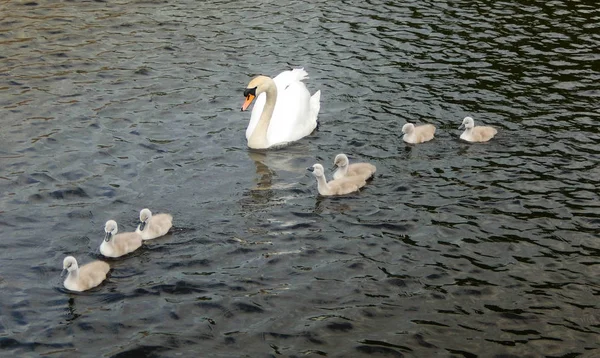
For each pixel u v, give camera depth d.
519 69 24.84
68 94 23.09
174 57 25.73
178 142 20.78
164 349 13.58
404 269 15.81
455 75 24.48
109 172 19.22
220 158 20.11
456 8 29.73
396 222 17.36
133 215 17.52
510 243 16.62
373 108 22.62
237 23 28.44
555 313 14.59
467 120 20.55
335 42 26.94
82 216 17.41
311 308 14.69
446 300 14.95
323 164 19.89
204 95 23.41
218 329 14.11
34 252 16.12
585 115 22.05
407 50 26.23
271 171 19.53
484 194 18.41
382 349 13.67
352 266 15.89
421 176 19.20
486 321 14.39
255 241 16.66
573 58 25.61
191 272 15.63
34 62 25.02
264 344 13.75
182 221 17.30
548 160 19.83
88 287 15.04
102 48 26.17
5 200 17.89
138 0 30.34
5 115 21.77
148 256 16.11
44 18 28.34
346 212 17.75
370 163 19.81
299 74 22.20
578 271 15.75
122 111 22.27
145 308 14.59
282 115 21.02
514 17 28.86
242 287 15.21
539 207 17.88
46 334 13.88
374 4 30.20
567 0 30.53
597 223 17.27
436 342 13.86
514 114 22.16
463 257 16.19
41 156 19.81
